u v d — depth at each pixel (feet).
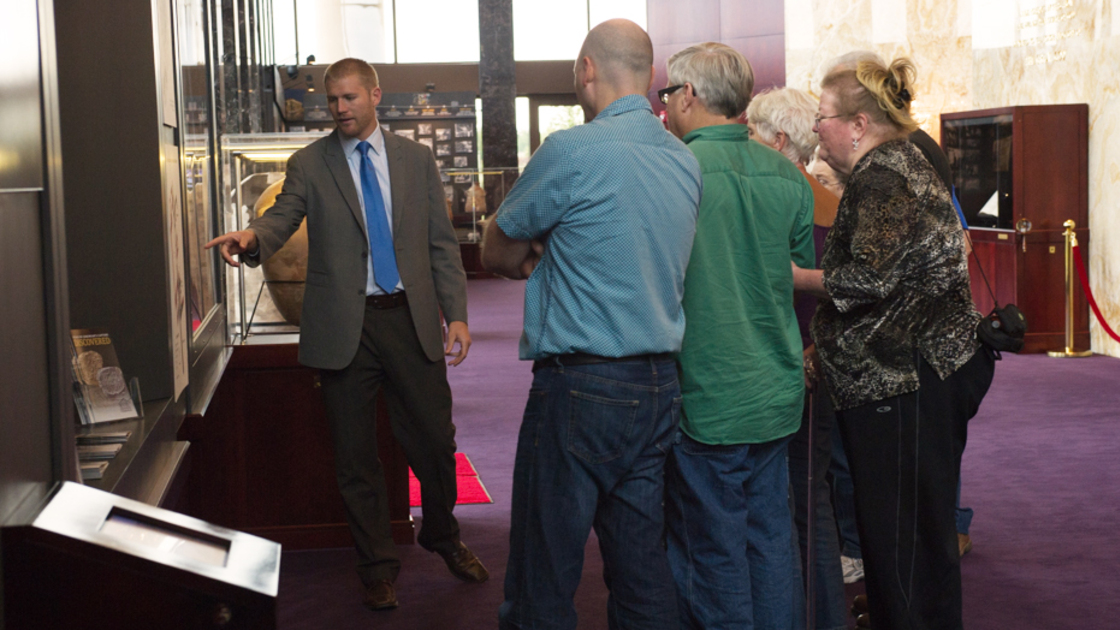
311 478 13.78
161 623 4.17
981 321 8.68
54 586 4.06
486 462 18.54
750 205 8.29
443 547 12.45
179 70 9.70
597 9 74.54
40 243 4.77
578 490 7.63
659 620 7.91
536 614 7.74
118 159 8.41
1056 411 21.77
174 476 7.59
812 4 41.98
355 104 11.31
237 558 4.56
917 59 40.83
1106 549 13.30
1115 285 28.43
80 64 8.30
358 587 12.34
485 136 58.03
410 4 72.59
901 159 8.45
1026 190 29.25
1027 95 33.78
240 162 13.91
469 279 57.26
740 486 8.53
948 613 8.66
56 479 4.83
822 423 10.05
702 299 8.23
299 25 70.13
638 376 7.56
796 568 9.24
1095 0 29.27
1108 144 28.58
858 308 8.63
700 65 8.55
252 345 13.56
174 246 9.00
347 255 11.40
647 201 7.54
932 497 8.59
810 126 10.43
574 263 7.53
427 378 11.78
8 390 4.17
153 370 8.59
